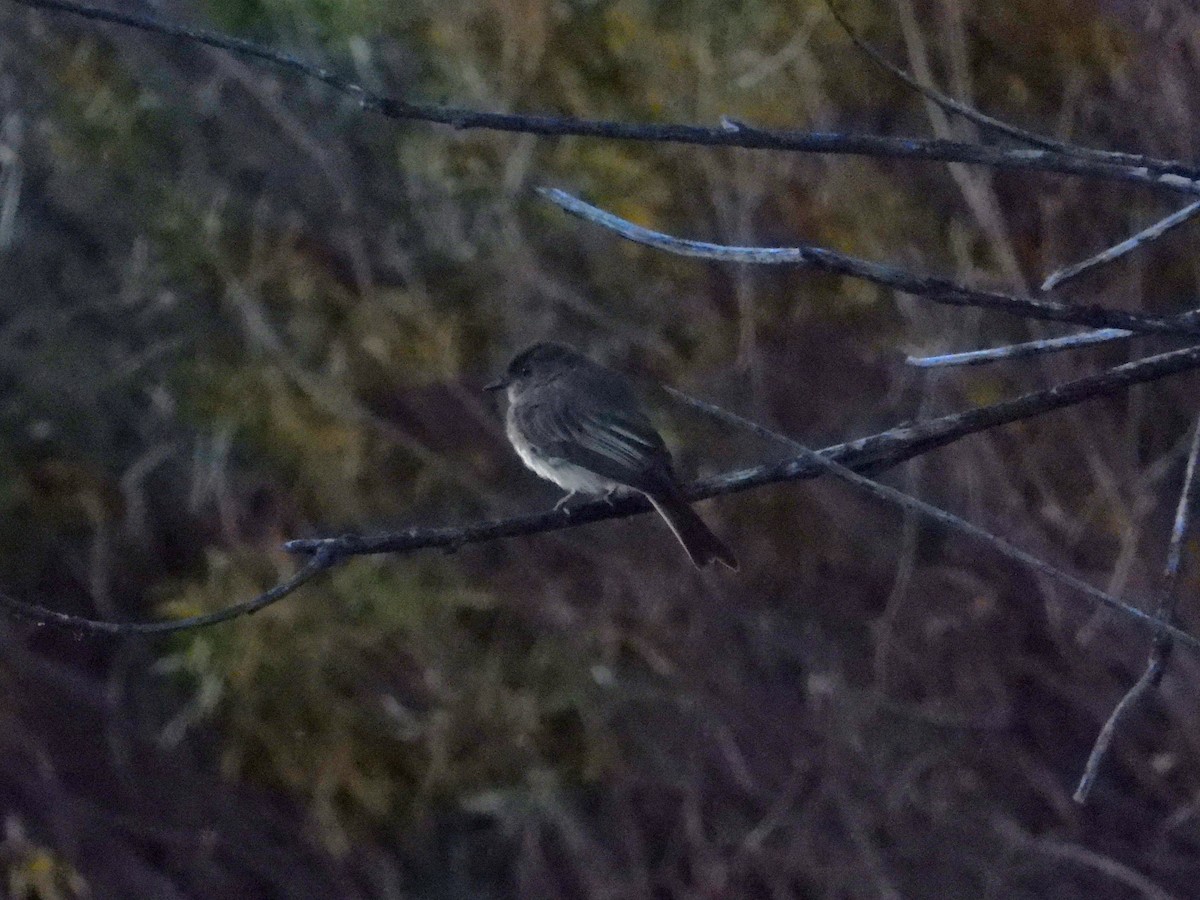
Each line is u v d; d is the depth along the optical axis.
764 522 13.62
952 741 13.49
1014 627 13.58
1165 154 13.25
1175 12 13.25
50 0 5.22
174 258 13.34
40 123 13.59
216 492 13.46
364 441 13.30
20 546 13.54
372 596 13.04
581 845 13.06
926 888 13.09
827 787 13.20
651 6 13.39
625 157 13.37
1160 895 12.55
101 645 13.68
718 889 13.05
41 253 13.59
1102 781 13.44
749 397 13.58
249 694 13.04
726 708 13.33
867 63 13.39
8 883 12.81
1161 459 13.02
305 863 13.35
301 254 13.53
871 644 13.62
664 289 13.54
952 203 13.60
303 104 13.62
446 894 13.32
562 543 13.48
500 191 13.27
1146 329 5.20
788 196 13.44
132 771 13.45
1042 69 13.59
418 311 13.16
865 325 13.55
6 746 13.23
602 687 13.19
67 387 13.44
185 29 5.24
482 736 13.13
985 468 13.37
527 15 13.19
